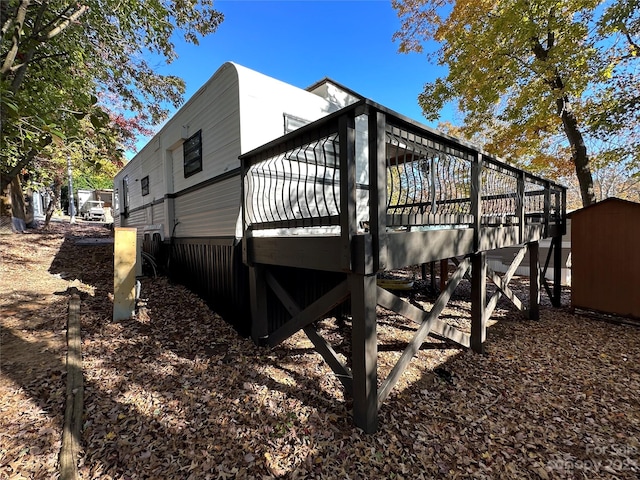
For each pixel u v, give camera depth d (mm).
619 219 4645
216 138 4297
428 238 2650
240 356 3314
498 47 6750
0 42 2432
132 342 3533
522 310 4785
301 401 2584
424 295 6297
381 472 1915
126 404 2432
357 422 2275
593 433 2309
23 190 11359
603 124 6379
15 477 1743
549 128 7488
